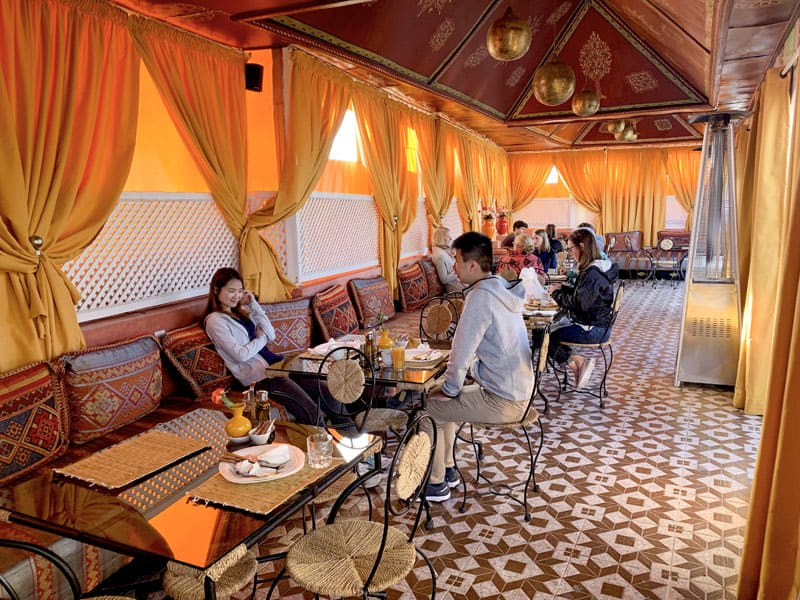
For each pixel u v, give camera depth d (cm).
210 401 365
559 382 509
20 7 286
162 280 402
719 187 492
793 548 203
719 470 357
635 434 416
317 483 202
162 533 172
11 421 264
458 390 304
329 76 526
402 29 491
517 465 370
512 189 1352
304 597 247
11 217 280
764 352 438
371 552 206
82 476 209
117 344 337
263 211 481
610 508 315
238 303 401
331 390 307
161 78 376
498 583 254
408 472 199
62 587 217
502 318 304
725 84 582
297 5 355
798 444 197
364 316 583
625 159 1253
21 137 288
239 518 180
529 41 399
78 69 315
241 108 452
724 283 502
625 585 251
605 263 492
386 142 650
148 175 443
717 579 253
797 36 348
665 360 609
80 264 347
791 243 204
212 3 350
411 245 807
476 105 751
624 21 665
